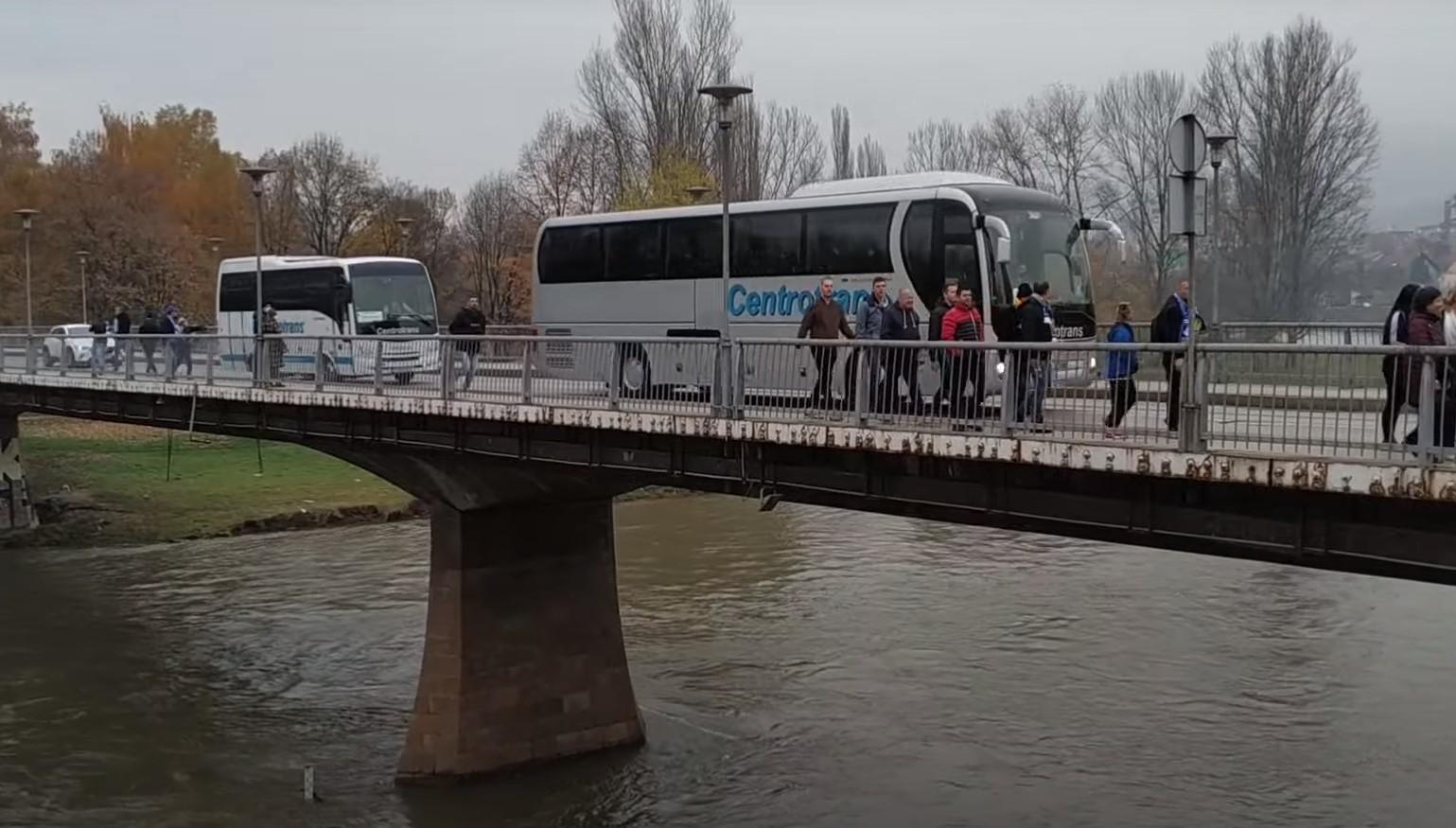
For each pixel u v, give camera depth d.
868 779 22.00
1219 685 27.08
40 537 42.81
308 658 29.61
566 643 22.83
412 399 21.91
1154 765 22.64
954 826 20.08
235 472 52.25
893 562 39.38
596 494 22.58
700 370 17.59
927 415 14.81
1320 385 11.55
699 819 20.42
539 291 30.73
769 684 27.05
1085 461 12.98
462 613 21.84
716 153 67.50
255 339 26.73
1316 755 23.11
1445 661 28.78
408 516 46.84
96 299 81.38
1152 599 34.53
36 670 28.95
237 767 22.81
